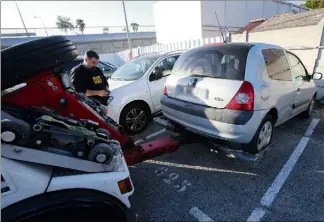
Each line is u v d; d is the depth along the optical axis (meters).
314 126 4.02
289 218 2.03
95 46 25.78
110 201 1.59
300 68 3.79
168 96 3.35
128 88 4.14
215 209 2.20
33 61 1.51
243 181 2.60
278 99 2.94
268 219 2.04
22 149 1.38
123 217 1.67
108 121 2.57
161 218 2.13
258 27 8.27
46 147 1.52
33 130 1.45
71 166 1.55
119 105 3.97
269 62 2.87
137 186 2.65
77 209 1.45
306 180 2.53
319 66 5.56
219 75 2.71
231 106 2.50
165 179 2.75
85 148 1.64
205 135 2.82
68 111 2.04
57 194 1.43
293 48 6.02
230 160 3.07
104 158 1.64
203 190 2.49
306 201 2.22
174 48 9.84
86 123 1.98
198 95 2.81
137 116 4.24
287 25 6.69
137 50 12.98
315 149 3.19
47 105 1.86
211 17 16.34
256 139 2.74
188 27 17.52
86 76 3.31
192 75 2.99
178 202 2.33
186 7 17.17
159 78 4.53
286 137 3.64
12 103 1.69
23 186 1.34
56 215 1.40
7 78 1.42
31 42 1.56
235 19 17.91
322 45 5.46
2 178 1.28
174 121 3.26
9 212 1.31
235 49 2.76
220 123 2.58
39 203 1.37
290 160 2.95
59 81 1.93
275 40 6.64
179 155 3.30
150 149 2.66
